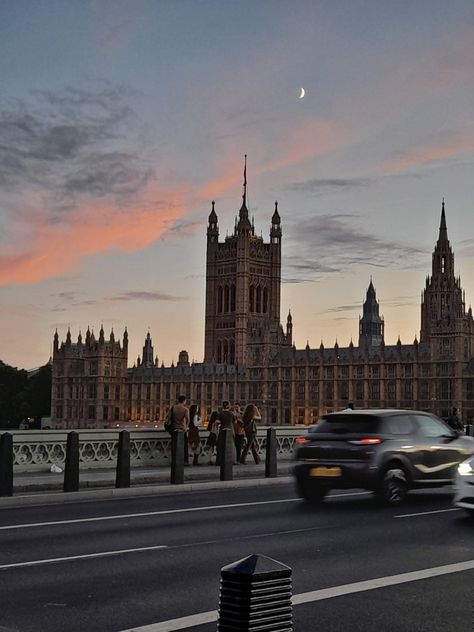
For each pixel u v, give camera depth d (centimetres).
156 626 1129
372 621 1166
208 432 3888
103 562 1572
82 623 1145
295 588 1370
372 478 2464
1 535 1886
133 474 3103
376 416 2562
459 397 19588
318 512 2345
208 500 2650
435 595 1323
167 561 1584
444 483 2614
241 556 1638
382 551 1711
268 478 3319
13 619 1165
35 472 3156
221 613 734
